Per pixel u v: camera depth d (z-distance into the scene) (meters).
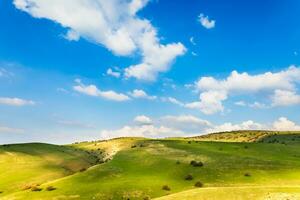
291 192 57.34
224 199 57.06
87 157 193.50
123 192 89.81
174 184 98.38
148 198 85.31
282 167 114.19
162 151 148.88
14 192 105.31
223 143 177.38
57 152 194.50
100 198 86.75
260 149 158.38
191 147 162.38
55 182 105.38
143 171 113.50
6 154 172.88
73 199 87.00
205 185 96.56
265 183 96.25
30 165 152.88
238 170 110.56
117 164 124.44
